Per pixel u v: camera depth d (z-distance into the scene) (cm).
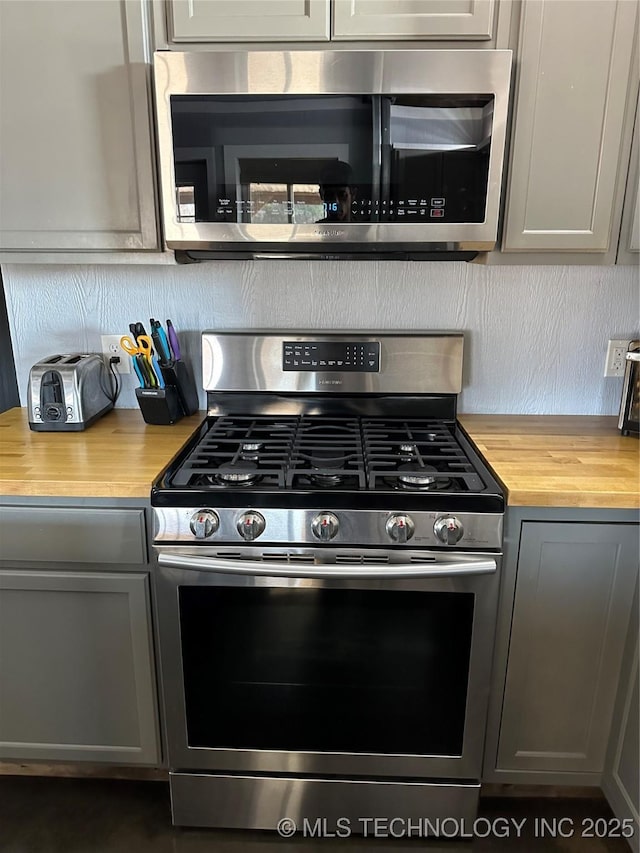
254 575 134
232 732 152
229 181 142
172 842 159
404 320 187
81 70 144
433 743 151
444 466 152
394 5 139
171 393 177
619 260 152
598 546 141
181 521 137
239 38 141
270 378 180
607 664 150
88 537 142
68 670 154
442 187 142
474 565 133
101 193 151
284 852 156
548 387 190
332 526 134
